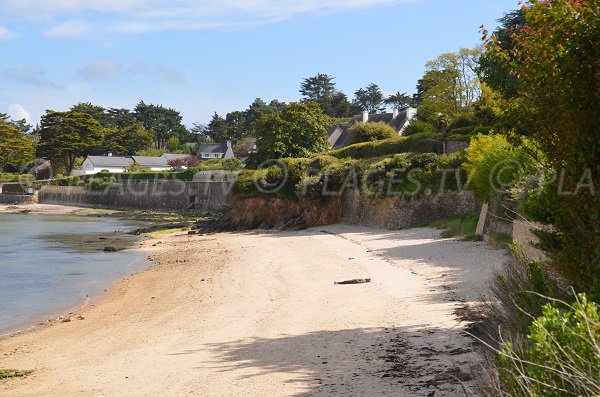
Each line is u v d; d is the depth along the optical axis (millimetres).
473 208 32750
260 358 10875
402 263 22312
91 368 11570
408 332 11609
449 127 46438
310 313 14875
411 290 16500
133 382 10086
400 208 37500
